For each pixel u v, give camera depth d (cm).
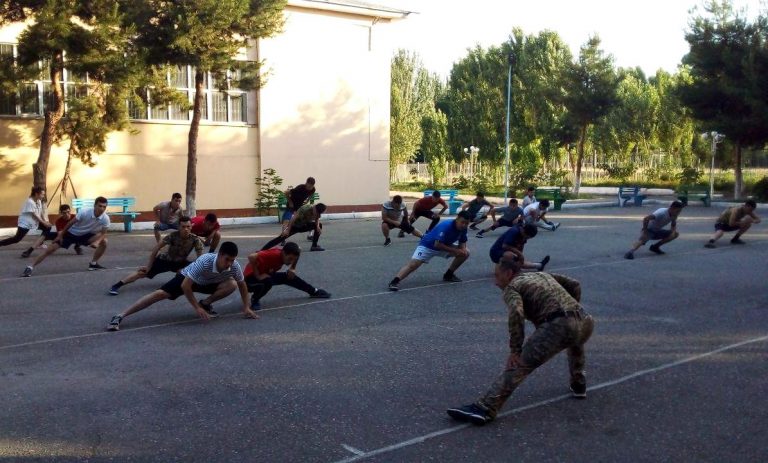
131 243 1609
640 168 4475
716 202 3073
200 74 2133
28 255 1362
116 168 2328
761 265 1332
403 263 1335
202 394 604
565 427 534
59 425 532
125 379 643
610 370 678
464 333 816
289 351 737
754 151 3947
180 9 1909
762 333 824
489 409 534
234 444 500
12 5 1797
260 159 2566
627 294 1053
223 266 831
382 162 2872
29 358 707
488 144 4884
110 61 1820
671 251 1526
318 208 1462
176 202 1407
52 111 1917
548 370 675
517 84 4719
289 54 2597
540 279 558
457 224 1098
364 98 2798
